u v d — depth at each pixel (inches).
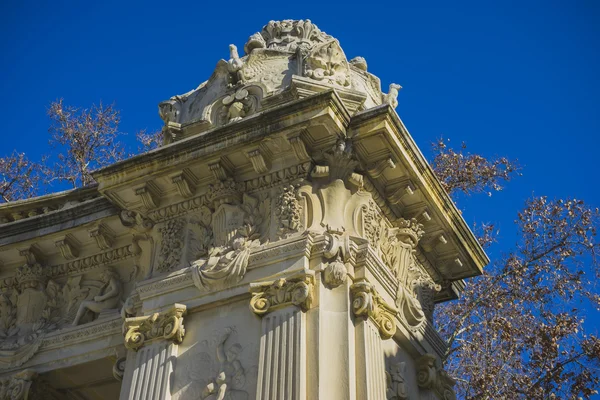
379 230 483.2
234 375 419.2
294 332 409.1
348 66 514.0
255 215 469.1
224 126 472.1
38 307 540.4
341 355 408.8
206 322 447.5
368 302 428.5
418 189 490.9
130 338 455.5
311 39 575.2
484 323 770.2
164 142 527.2
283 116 456.4
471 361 762.2
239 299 443.5
